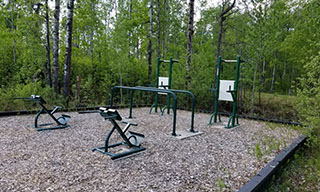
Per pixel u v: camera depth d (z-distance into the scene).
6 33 8.79
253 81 8.86
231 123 5.84
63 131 4.12
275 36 8.33
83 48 10.91
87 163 2.67
